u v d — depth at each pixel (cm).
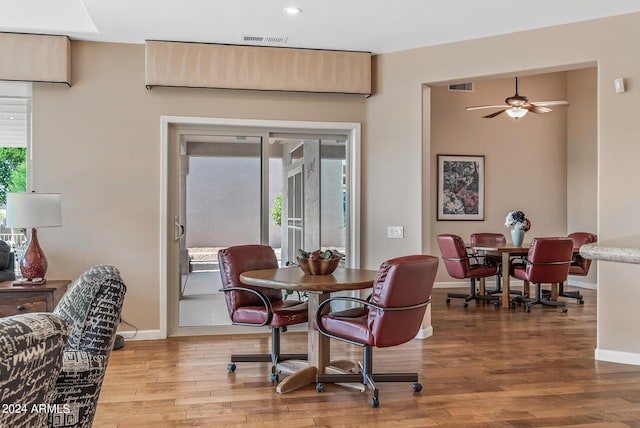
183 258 490
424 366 387
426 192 488
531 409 303
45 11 432
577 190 812
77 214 456
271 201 507
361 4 383
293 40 461
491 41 452
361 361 397
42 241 451
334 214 520
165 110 470
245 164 502
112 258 462
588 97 786
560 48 424
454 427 277
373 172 499
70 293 220
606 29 408
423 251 483
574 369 381
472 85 810
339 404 310
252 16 405
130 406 304
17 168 555
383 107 495
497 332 500
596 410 301
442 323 541
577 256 668
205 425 278
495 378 359
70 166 455
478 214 811
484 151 812
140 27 428
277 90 477
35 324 102
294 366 365
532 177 827
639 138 397
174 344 450
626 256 282
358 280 334
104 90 460
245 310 365
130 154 465
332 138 518
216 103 479
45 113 450
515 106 655
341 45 474
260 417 289
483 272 644
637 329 395
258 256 407
